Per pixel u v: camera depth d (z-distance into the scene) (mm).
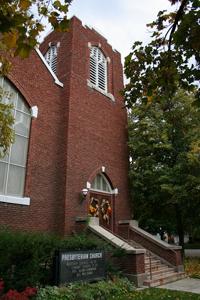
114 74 21359
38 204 13859
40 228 13648
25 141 14234
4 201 12406
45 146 14977
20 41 4461
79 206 15375
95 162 17312
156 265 15156
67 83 17000
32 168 14008
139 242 17156
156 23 7223
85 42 19250
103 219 17109
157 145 19531
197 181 17234
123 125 20875
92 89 18594
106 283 10891
